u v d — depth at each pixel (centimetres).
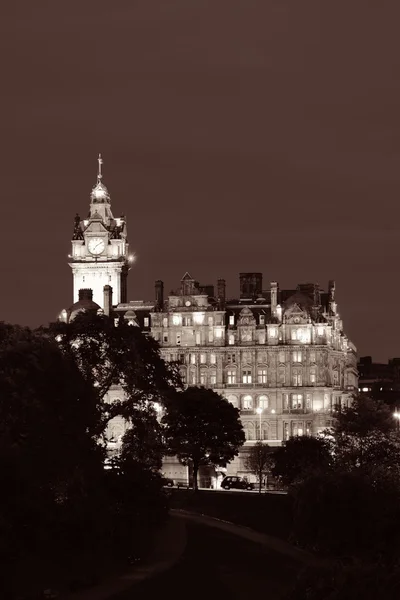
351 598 18100
